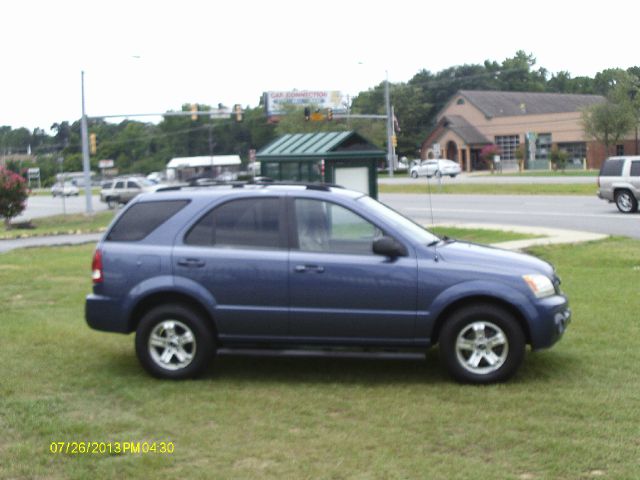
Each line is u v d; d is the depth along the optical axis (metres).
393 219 7.72
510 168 81.00
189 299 7.63
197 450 5.76
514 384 7.24
